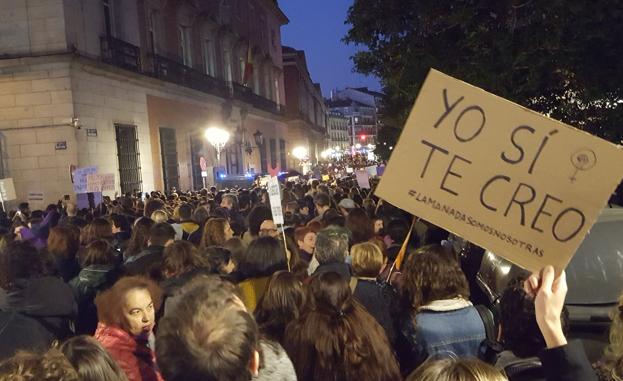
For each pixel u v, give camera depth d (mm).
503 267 5160
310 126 68125
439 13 10719
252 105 40688
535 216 2730
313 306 3400
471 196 2854
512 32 9633
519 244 2752
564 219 2672
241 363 2096
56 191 18172
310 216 11641
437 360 2057
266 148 46031
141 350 3322
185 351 2088
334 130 120750
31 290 3891
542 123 2695
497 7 10047
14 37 18141
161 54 27047
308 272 6148
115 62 21062
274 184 7137
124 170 21781
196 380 2070
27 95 18156
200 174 30328
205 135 31406
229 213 11062
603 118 9891
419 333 3801
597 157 2605
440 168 2895
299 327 3324
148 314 3379
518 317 3023
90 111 19266
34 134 18234
